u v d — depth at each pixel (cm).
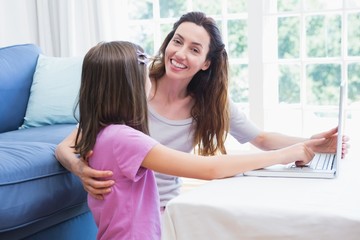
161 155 117
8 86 238
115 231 118
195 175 117
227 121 166
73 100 236
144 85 132
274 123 289
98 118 126
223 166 118
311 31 310
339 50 307
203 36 158
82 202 173
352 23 302
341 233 88
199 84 165
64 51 305
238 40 361
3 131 235
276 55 289
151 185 125
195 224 97
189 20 162
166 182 157
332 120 313
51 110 236
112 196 119
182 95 165
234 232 95
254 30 272
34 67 254
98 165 123
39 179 152
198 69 159
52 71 246
